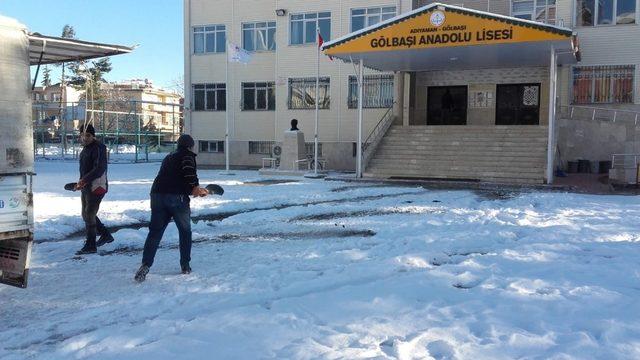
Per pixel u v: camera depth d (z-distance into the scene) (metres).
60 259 8.04
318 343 4.48
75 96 78.00
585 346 4.25
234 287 6.38
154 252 6.81
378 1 26.38
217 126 30.52
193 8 30.64
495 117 26.25
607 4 23.41
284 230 10.43
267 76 29.48
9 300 6.02
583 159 22.34
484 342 4.43
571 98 23.91
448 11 19.03
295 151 23.48
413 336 4.59
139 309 5.62
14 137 5.39
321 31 27.53
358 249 8.41
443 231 9.76
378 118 26.52
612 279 6.36
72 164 29.94
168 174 6.91
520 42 18.30
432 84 27.06
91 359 4.26
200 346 4.43
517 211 12.29
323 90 27.45
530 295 5.69
